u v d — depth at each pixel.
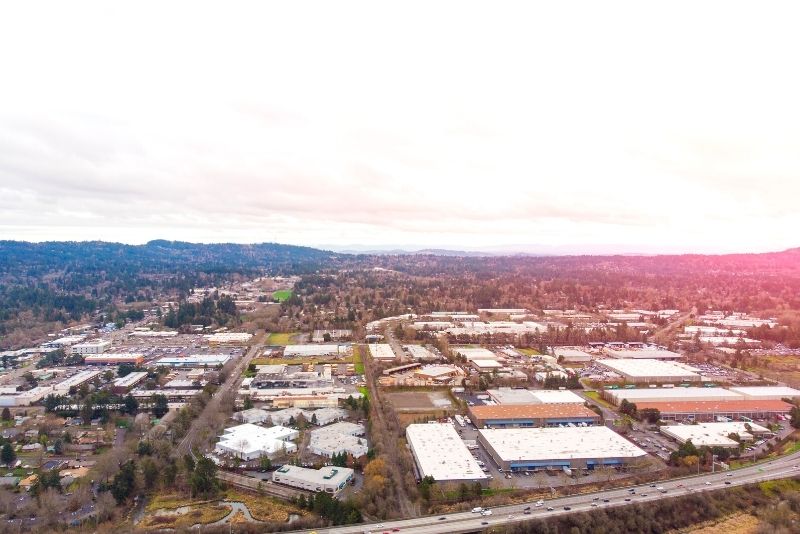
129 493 166.12
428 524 144.62
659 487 168.25
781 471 182.38
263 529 144.25
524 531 143.50
